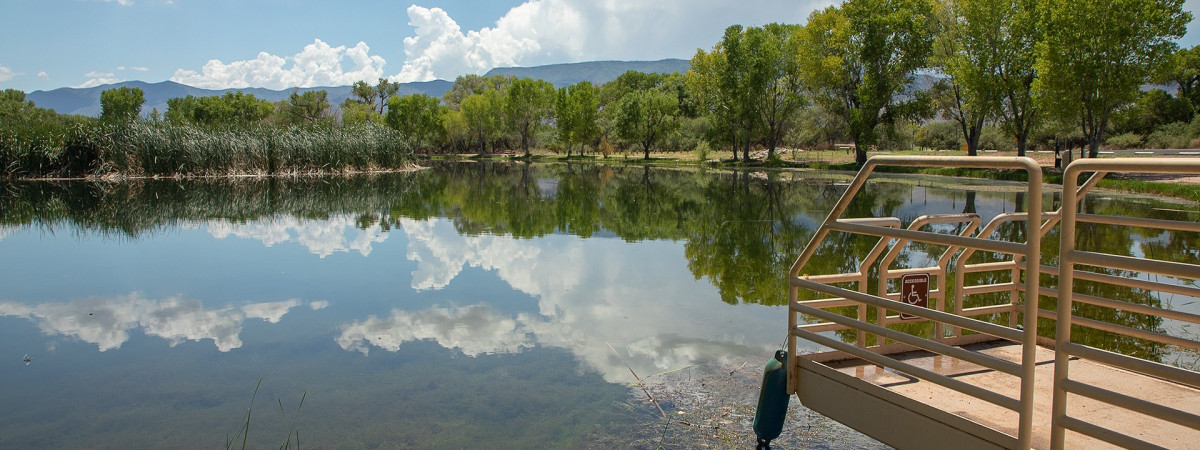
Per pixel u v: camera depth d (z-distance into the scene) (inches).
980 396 93.1
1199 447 95.7
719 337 244.1
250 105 3321.9
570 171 1640.0
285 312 292.5
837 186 1056.8
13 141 1043.3
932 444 103.9
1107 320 250.2
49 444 169.3
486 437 168.2
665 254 428.5
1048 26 1004.6
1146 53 951.6
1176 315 113.7
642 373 209.5
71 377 216.5
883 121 1512.1
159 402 195.3
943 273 148.6
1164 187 794.2
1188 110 1684.3
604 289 327.6
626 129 2314.2
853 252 425.4
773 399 135.1
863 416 117.0
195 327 272.1
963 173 1327.5
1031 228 82.4
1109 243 428.8
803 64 1556.3
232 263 407.8
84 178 1070.4
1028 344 84.7
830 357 137.3
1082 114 1010.1
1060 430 83.2
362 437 170.2
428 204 773.9
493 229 557.3
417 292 327.0
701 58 1914.4
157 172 1116.5
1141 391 120.4
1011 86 1200.2
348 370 219.0
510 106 2755.9
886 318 143.2
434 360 227.1
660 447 159.6
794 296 131.2
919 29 1408.7
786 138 2379.4
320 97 3159.5
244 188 981.2
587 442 163.9
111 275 373.7
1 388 207.9
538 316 279.6
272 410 188.9
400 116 3144.7
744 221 600.4
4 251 458.0
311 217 645.3
